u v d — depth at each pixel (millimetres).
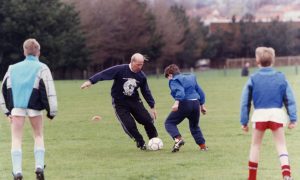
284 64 145625
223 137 21781
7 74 13562
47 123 27469
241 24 154125
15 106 13367
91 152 18547
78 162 16641
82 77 107188
